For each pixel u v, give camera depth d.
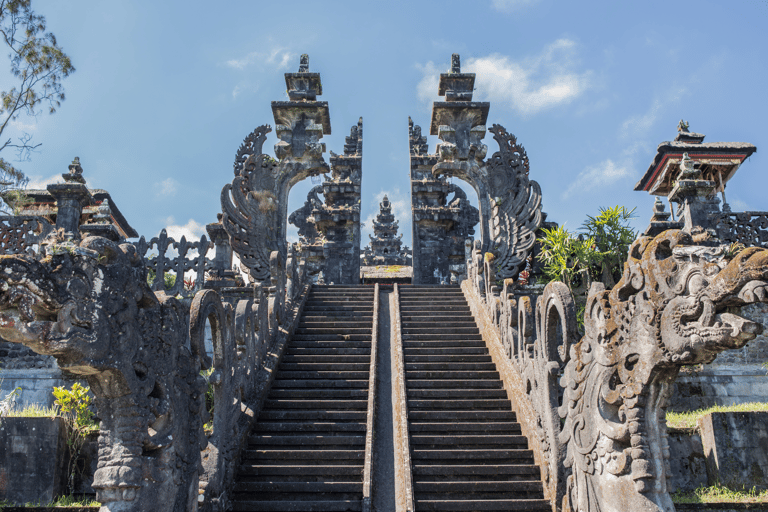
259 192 18.52
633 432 5.89
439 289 16.19
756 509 8.14
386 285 16.59
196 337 6.69
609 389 6.32
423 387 10.75
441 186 24.55
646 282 5.89
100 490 5.28
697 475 9.52
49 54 13.27
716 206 14.50
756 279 4.69
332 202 25.09
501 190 18.95
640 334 5.91
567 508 7.10
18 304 4.38
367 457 8.34
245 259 17.81
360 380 10.96
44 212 17.48
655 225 14.47
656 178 17.33
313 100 19.98
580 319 14.30
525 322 9.46
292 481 8.22
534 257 18.28
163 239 16.48
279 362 11.45
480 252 14.27
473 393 10.38
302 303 14.48
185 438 6.27
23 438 8.51
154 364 5.77
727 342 5.00
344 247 24.23
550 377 8.00
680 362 5.42
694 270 5.27
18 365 13.53
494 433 9.37
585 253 14.45
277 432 9.34
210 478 7.38
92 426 9.20
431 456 8.76
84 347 4.75
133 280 5.53
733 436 9.33
